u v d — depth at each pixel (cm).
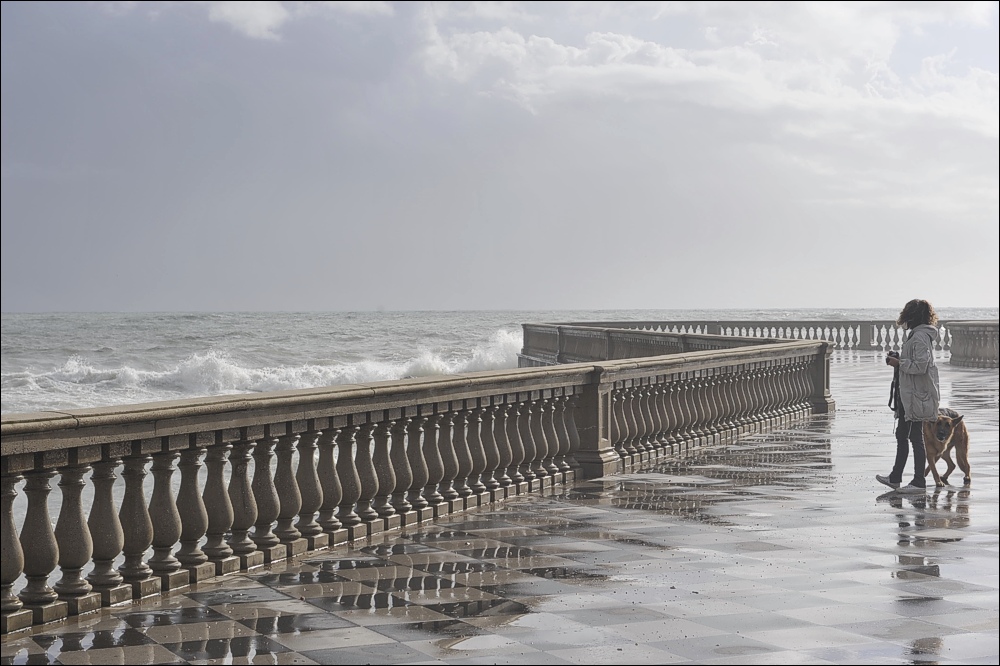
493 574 723
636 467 1293
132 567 660
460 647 555
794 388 1945
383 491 891
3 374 4456
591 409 1209
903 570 734
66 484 611
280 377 4744
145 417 634
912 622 603
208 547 722
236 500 734
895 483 1124
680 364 1435
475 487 1023
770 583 697
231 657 538
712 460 1361
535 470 1127
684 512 973
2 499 573
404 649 553
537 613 623
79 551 614
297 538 789
